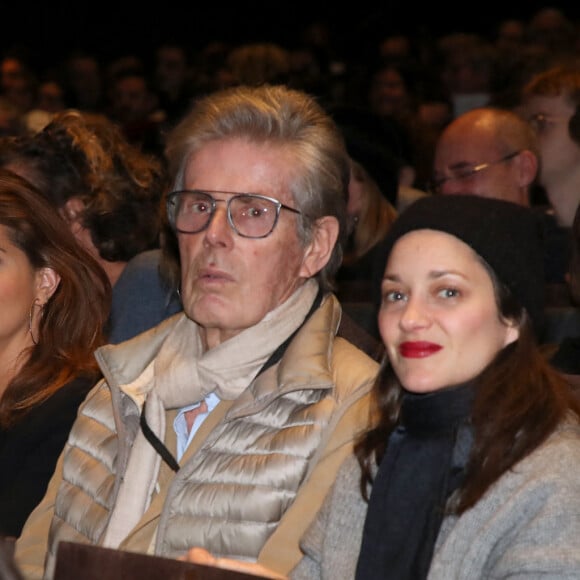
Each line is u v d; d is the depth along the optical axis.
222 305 4.14
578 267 4.66
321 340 4.16
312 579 3.76
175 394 4.24
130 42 20.50
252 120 4.20
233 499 3.96
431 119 12.66
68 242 4.91
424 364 3.53
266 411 4.07
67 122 6.07
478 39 13.82
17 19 20.25
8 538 4.29
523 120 7.84
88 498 4.35
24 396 4.80
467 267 3.51
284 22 20.19
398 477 3.57
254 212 4.15
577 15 18.56
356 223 7.03
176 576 3.05
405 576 3.45
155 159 6.43
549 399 3.48
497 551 3.34
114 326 5.50
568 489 3.29
